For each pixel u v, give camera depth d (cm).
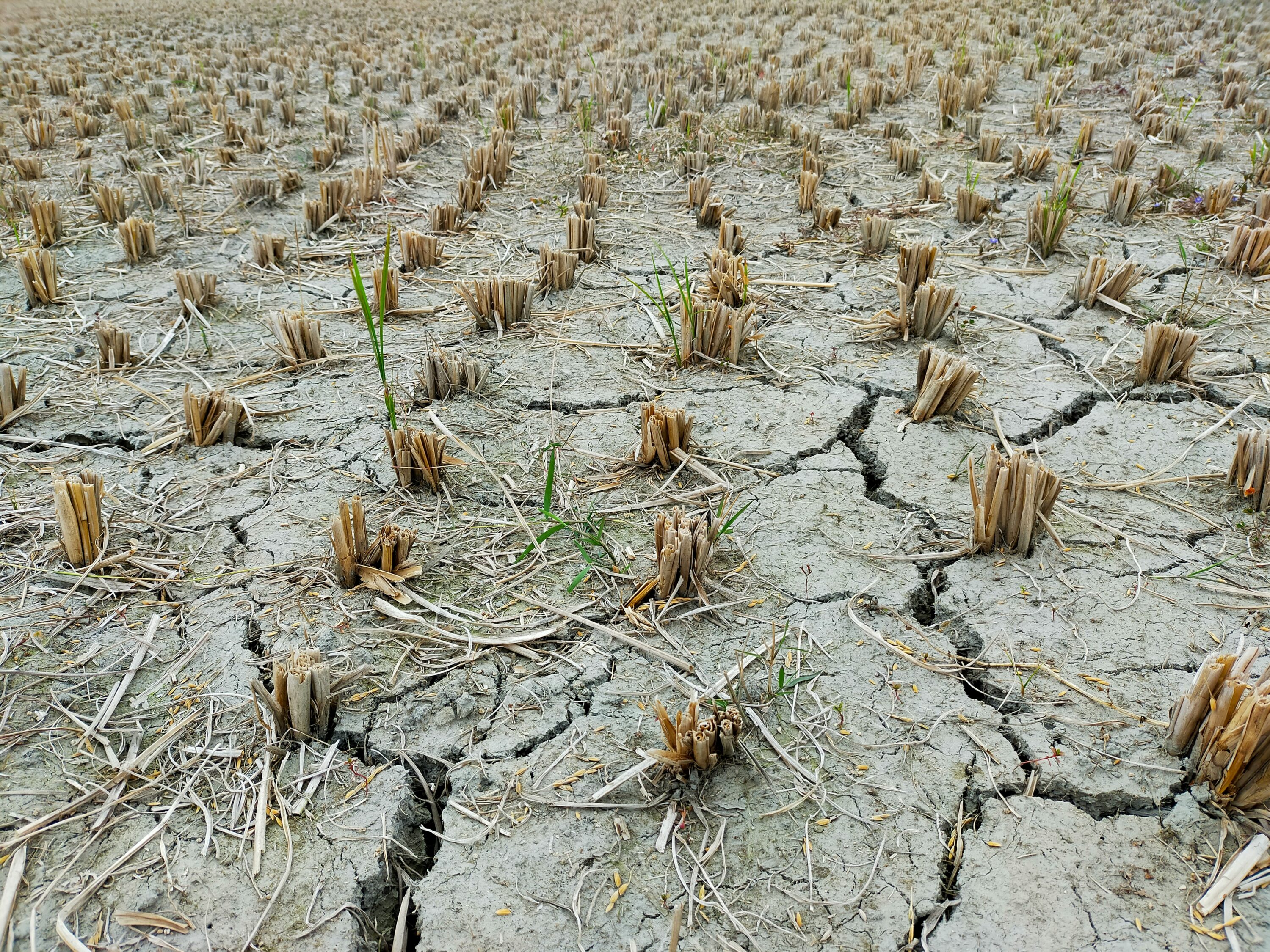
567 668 234
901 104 795
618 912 180
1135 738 211
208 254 494
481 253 496
